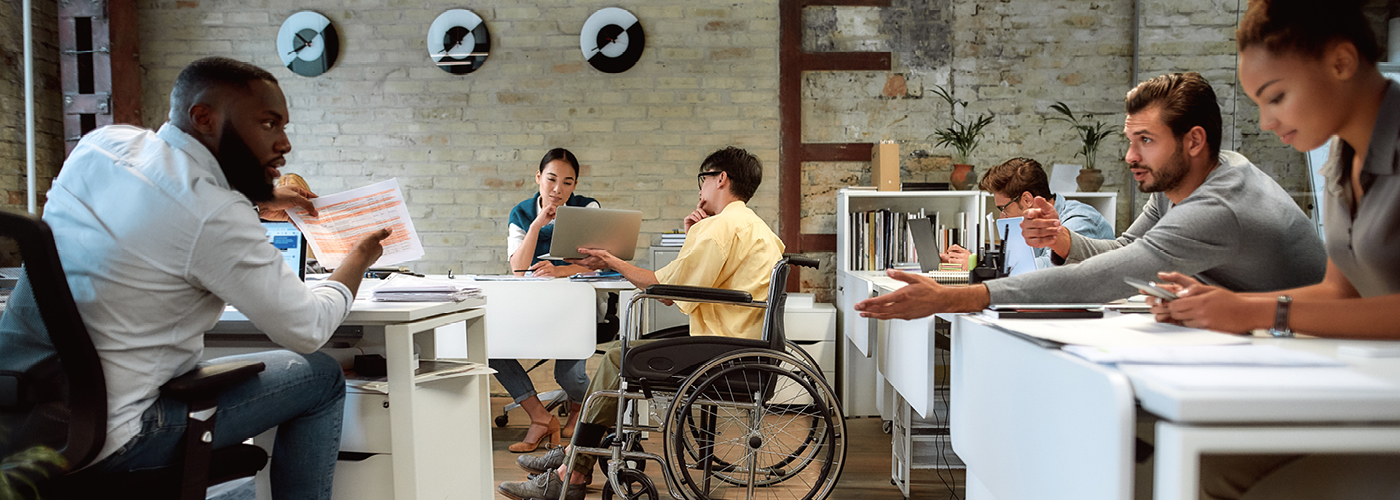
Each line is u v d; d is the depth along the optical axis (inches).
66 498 46.4
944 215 151.5
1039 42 154.2
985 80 154.6
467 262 160.4
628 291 126.3
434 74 158.6
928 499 92.4
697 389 72.7
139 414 48.4
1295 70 36.0
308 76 158.2
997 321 46.6
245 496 84.4
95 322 47.3
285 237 78.7
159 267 48.6
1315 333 37.5
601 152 159.0
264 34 158.4
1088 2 153.3
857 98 155.7
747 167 97.3
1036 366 40.1
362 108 159.0
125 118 155.3
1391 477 34.6
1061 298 52.3
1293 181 109.6
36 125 152.2
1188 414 27.8
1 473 44.0
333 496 66.0
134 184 49.1
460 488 74.1
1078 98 154.5
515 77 158.4
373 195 75.6
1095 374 32.3
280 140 55.8
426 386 67.5
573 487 87.9
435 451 69.2
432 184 159.9
